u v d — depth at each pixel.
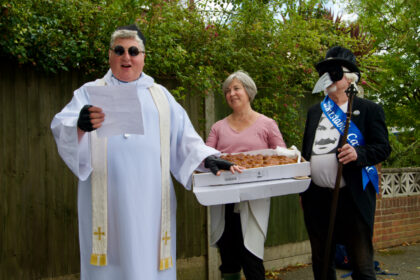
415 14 6.33
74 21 2.83
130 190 2.12
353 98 2.50
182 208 3.59
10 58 2.74
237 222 2.72
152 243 2.17
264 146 2.82
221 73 3.66
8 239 2.83
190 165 2.35
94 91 1.86
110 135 1.94
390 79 7.08
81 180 2.08
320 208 2.62
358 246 2.44
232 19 3.73
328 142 2.56
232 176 2.32
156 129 2.29
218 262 3.77
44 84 2.93
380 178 5.07
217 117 3.78
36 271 2.93
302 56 3.95
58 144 2.03
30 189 2.91
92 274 2.16
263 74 3.82
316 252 2.64
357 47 5.01
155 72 3.33
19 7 2.52
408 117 7.36
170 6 3.30
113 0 2.88
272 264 4.20
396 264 4.45
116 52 2.20
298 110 4.32
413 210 5.47
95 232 2.13
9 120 2.82
